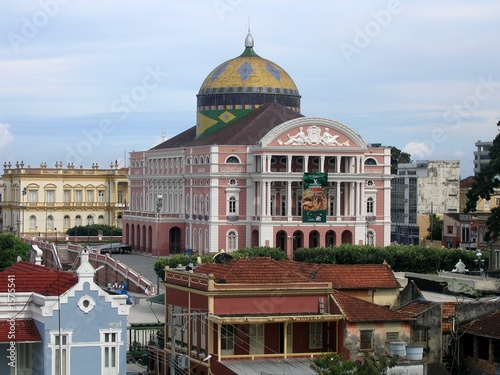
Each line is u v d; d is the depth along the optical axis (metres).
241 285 83.50
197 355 84.81
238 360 82.38
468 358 86.88
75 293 74.50
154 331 104.88
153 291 164.25
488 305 88.69
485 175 139.62
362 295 93.62
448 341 87.38
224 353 83.12
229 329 83.19
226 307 83.31
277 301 84.12
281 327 84.06
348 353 83.12
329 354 76.88
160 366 90.50
